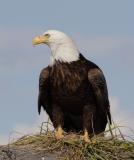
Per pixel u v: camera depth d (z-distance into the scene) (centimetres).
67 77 1368
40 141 1194
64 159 1109
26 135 1223
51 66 1390
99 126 1443
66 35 1396
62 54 1381
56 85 1378
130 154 1127
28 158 1100
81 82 1366
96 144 1130
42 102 1417
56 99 1394
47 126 1258
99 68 1403
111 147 1130
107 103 1409
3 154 1095
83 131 1403
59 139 1174
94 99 1390
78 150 1118
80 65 1376
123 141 1155
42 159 1107
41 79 1385
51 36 1394
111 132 1202
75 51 1394
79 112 1413
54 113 1401
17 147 1162
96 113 1403
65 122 1451
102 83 1375
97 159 1099
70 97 1377
